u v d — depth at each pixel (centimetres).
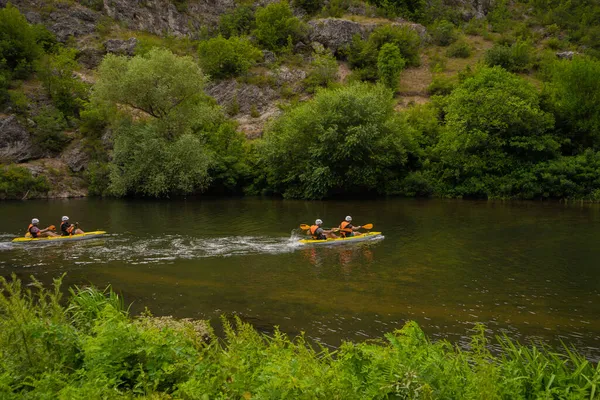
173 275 1295
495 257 1482
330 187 3488
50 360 456
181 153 3406
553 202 3073
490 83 3534
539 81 4678
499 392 443
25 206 3036
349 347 450
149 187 3428
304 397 363
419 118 3850
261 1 6538
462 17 6756
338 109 3406
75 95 4344
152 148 3397
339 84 4800
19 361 455
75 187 3775
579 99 3441
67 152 3953
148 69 3484
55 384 407
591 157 3253
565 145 3522
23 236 1934
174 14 6188
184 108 3641
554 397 479
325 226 2156
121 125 3578
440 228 2047
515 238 1798
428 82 5106
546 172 3198
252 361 461
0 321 500
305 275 1288
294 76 5019
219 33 5891
